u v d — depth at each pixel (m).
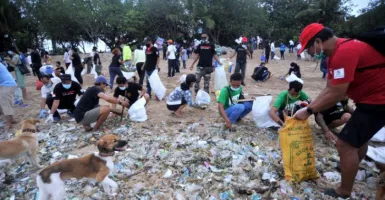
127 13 38.00
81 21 35.78
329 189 3.53
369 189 3.67
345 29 35.38
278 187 3.67
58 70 9.63
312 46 3.27
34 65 16.02
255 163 4.29
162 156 4.56
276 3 45.06
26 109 8.30
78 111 5.87
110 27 38.38
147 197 3.58
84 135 5.75
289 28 42.50
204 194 3.60
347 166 3.23
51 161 4.71
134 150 4.88
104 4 37.50
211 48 8.31
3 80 6.34
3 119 7.36
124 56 13.19
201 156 4.49
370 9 33.84
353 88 3.17
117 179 4.01
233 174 4.01
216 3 39.28
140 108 6.43
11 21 36.81
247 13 39.62
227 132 5.56
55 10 35.03
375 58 2.94
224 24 39.91
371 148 4.29
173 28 40.28
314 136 5.37
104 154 3.53
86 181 4.00
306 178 3.82
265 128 5.74
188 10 39.47
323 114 5.35
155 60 8.58
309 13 38.22
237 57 11.10
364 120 3.09
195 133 5.59
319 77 14.46
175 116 6.79
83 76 15.09
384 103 3.01
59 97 6.62
